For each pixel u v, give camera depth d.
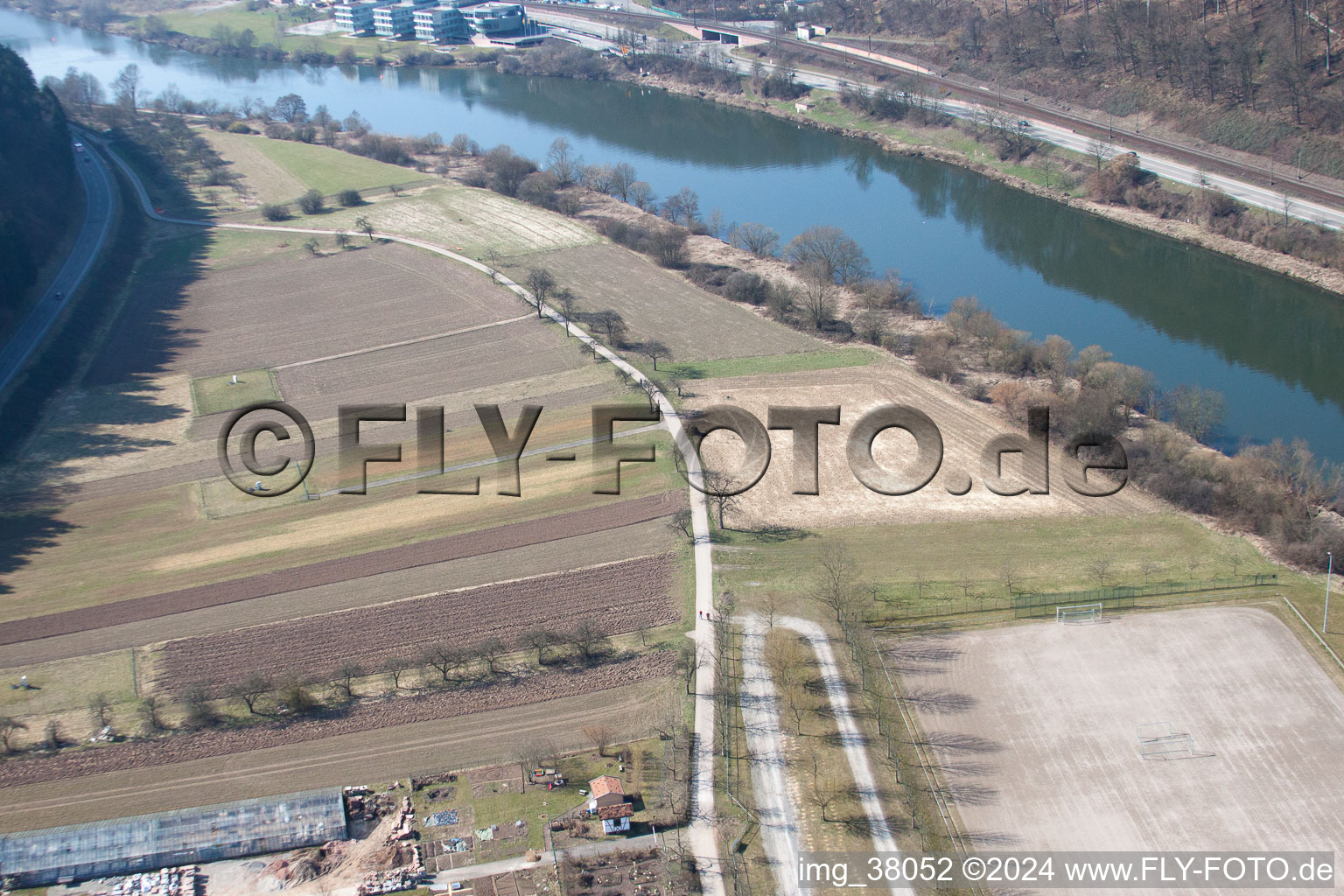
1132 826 105.88
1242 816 106.31
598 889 100.19
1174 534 147.38
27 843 104.44
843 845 104.56
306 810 108.06
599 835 106.06
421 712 123.19
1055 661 126.31
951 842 104.81
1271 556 142.00
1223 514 150.38
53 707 125.56
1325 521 147.88
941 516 154.00
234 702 125.50
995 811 108.00
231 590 145.00
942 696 122.19
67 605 143.00
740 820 107.50
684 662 125.00
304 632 136.50
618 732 118.94
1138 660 125.81
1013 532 149.62
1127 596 136.00
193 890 102.19
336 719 122.62
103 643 135.75
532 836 106.19
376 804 110.62
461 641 133.38
